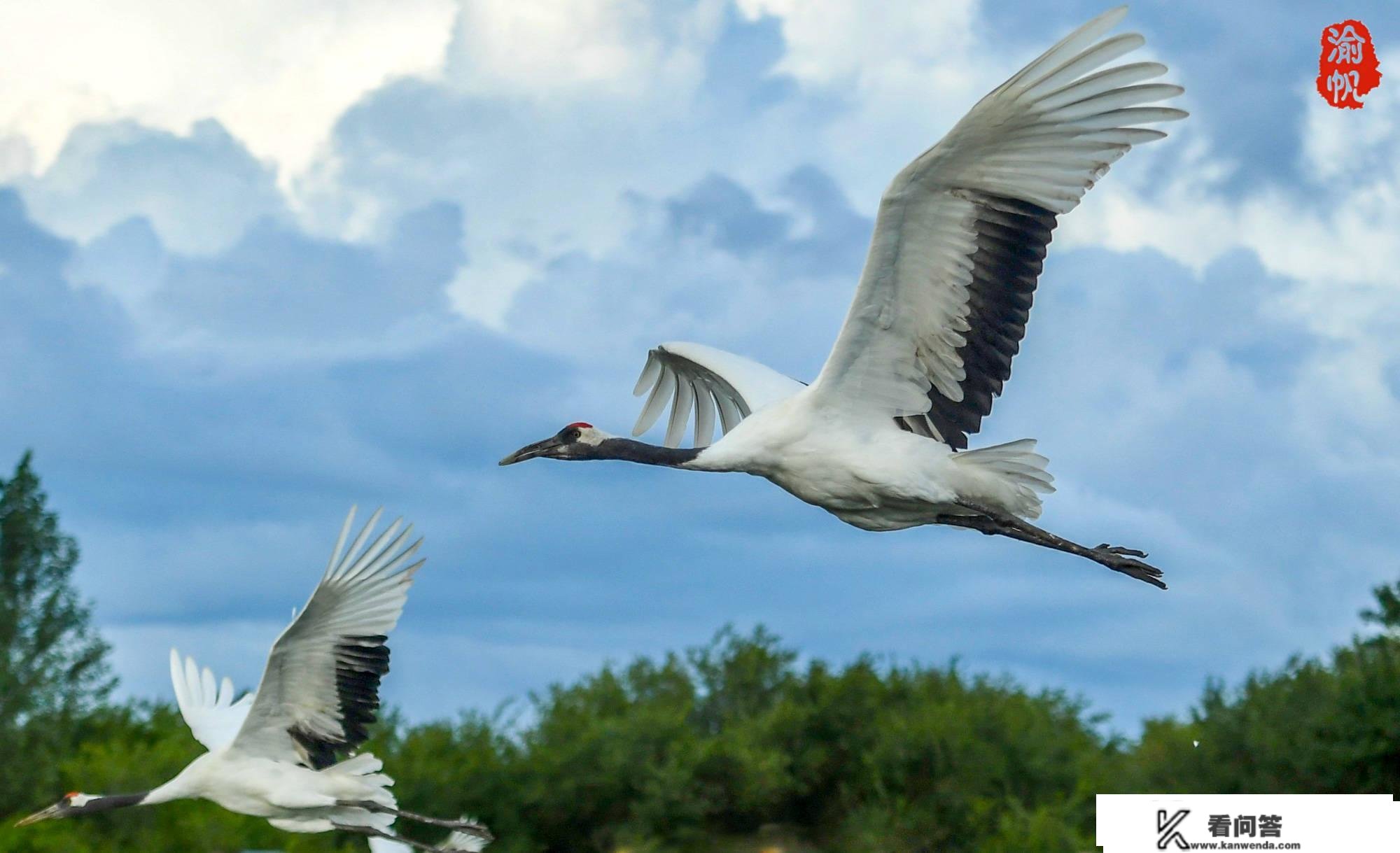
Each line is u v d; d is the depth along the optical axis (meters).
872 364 9.85
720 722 20.36
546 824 18.33
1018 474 9.97
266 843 16.61
